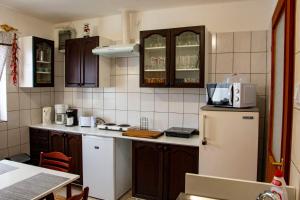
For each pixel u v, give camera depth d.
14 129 3.45
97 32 3.69
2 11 3.22
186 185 1.28
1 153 3.30
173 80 2.88
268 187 1.14
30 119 3.68
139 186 2.96
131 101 3.53
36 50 3.41
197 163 2.60
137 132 3.03
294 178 1.05
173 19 3.20
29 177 1.84
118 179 3.08
